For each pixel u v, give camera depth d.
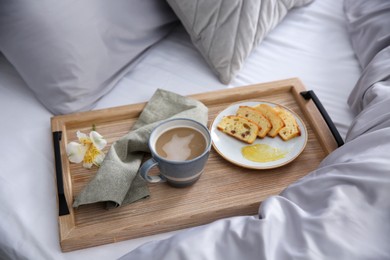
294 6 1.08
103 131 0.77
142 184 0.66
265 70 0.92
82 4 0.77
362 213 0.49
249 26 0.87
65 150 0.72
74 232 0.59
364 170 0.53
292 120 0.75
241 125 0.74
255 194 0.65
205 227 0.53
